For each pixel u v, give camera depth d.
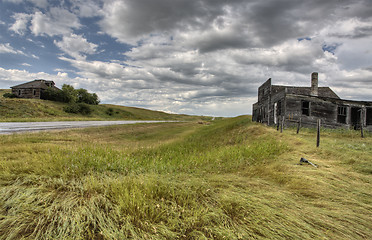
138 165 5.20
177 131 28.98
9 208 2.70
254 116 30.53
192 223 2.47
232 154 6.57
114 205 2.79
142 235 2.24
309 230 2.47
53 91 55.50
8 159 5.27
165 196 3.17
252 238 2.32
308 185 3.87
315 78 21.33
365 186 4.01
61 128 17.97
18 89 55.41
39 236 2.22
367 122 17.83
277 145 7.93
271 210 2.85
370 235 2.45
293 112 17.08
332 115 17.55
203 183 3.64
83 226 2.34
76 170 4.16
